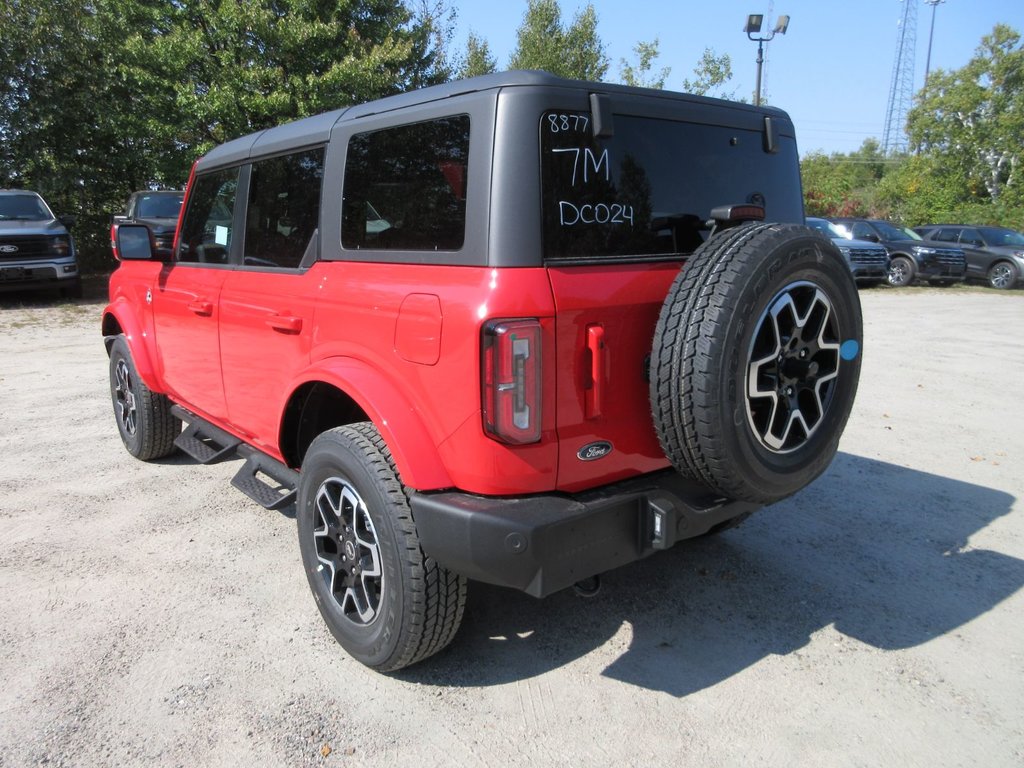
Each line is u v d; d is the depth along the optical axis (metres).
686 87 24.42
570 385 2.41
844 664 2.94
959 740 2.51
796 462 2.63
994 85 35.47
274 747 2.47
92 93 16.44
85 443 5.69
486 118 2.38
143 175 18.17
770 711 2.66
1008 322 12.16
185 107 14.05
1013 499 4.61
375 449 2.68
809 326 2.61
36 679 2.81
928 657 2.98
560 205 2.43
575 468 2.49
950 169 36.44
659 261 2.68
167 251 4.52
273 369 3.39
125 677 2.83
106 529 4.15
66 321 11.57
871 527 4.21
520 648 3.05
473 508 2.38
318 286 3.04
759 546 3.97
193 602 3.38
